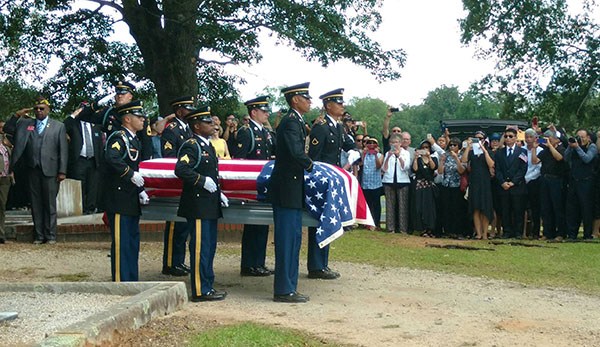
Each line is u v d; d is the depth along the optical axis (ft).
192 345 18.70
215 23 69.87
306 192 26.32
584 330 21.71
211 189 25.36
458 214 46.24
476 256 36.47
